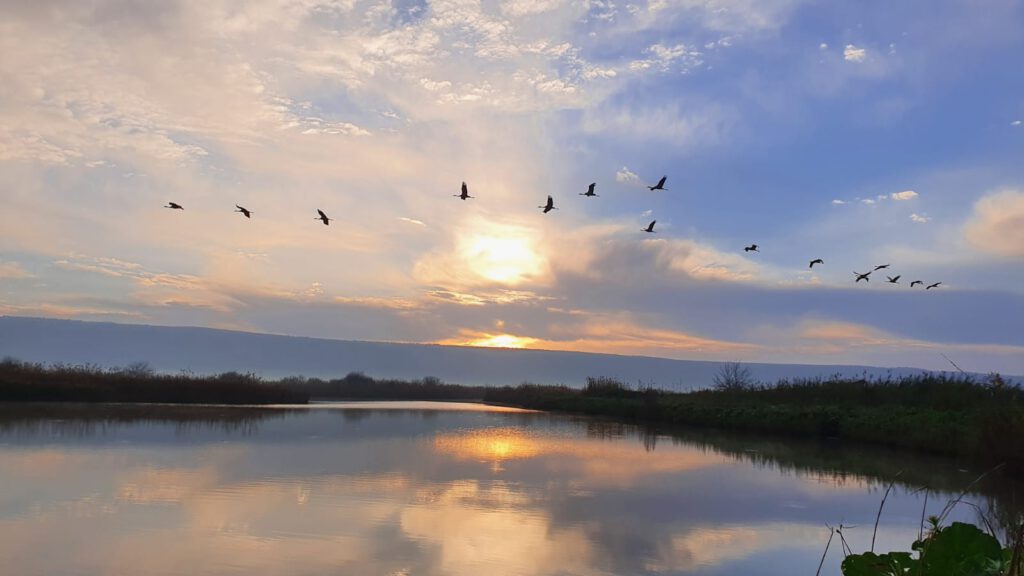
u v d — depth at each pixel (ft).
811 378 122.01
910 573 12.87
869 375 112.16
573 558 31.45
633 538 35.04
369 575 28.30
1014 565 11.76
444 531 35.35
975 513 39.83
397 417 111.34
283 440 71.61
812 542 35.14
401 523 36.63
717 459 66.03
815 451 73.15
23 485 43.78
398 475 51.16
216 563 29.19
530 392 171.22
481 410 139.54
